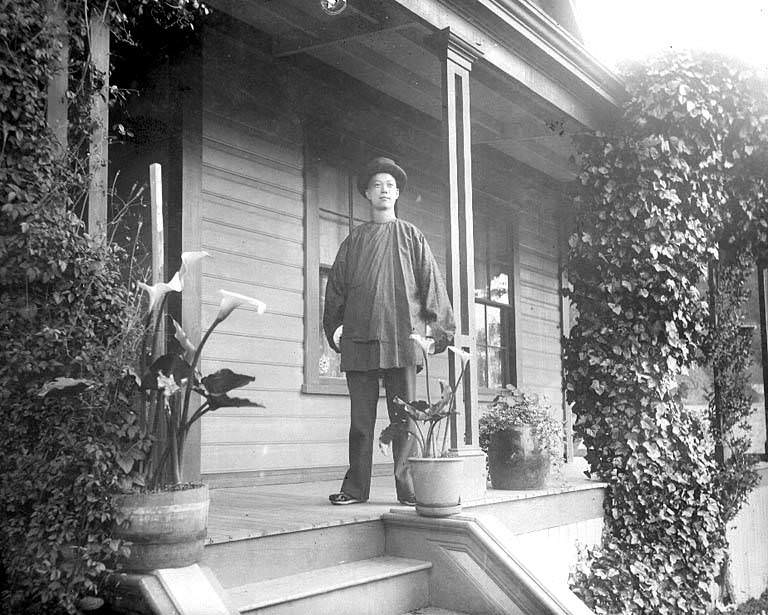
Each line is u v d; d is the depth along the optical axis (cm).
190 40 523
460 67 487
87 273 300
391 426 411
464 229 477
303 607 323
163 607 272
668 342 623
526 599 371
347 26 538
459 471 404
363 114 664
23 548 283
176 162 511
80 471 286
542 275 929
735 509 744
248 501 459
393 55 585
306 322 597
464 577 386
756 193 732
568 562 531
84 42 323
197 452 502
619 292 629
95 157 317
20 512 290
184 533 289
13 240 289
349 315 453
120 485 286
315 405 602
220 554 327
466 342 467
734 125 688
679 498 607
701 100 646
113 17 331
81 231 307
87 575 280
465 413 464
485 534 386
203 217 528
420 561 398
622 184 638
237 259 550
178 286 292
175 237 505
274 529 350
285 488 538
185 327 499
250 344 554
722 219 723
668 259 634
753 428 930
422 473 401
